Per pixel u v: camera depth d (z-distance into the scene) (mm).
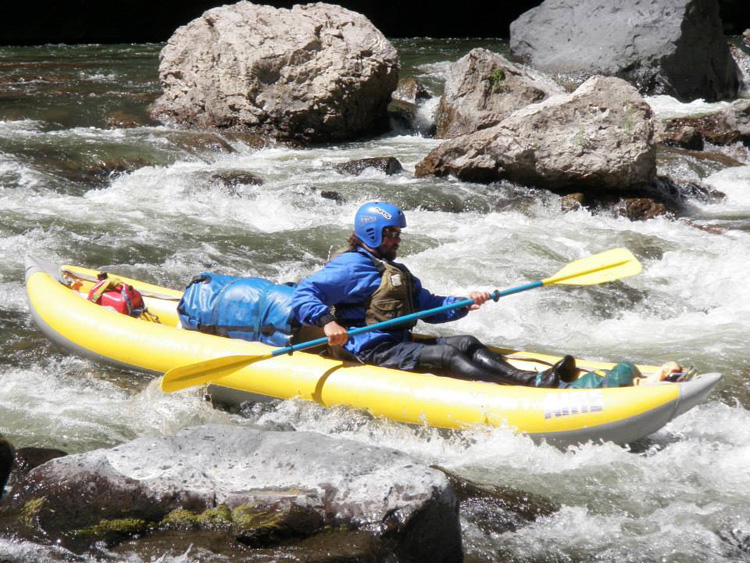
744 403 18438
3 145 40031
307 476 11914
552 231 32219
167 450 12461
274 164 41656
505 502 13664
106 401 17547
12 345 20406
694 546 12648
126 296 20766
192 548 10727
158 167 39969
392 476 11703
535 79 52000
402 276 17516
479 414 15898
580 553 12461
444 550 11672
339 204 35125
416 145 48125
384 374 16688
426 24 99438
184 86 49281
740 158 47188
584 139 35875
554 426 15531
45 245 27984
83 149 40438
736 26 86625
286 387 17094
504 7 98562
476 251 29562
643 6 63531
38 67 62469
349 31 49656
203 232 30922
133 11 90438
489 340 22609
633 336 22719
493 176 37500
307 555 10539
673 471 15070
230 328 18344
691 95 62500
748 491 14336
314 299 16859
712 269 28000
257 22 49406
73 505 11250
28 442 15430
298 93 47500
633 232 32031
